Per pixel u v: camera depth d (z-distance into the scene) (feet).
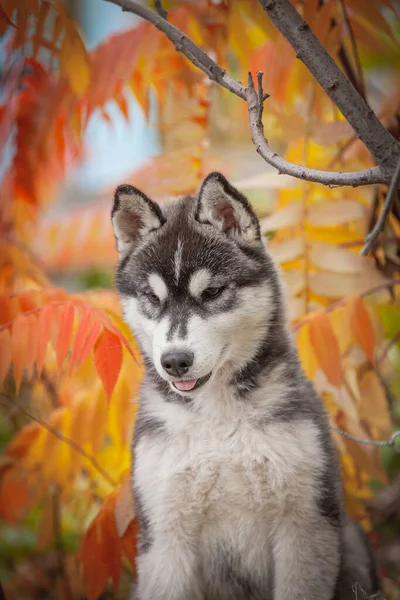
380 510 18.04
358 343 14.46
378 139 11.23
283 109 17.39
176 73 17.02
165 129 18.15
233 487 12.16
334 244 15.85
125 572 16.29
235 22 16.30
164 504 12.15
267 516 12.36
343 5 15.33
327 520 12.12
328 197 17.17
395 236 16.52
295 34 11.62
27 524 19.20
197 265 12.48
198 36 17.26
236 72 22.65
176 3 16.92
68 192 28.86
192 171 17.90
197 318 12.16
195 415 12.37
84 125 16.16
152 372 13.05
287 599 12.00
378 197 16.02
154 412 12.72
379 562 16.19
